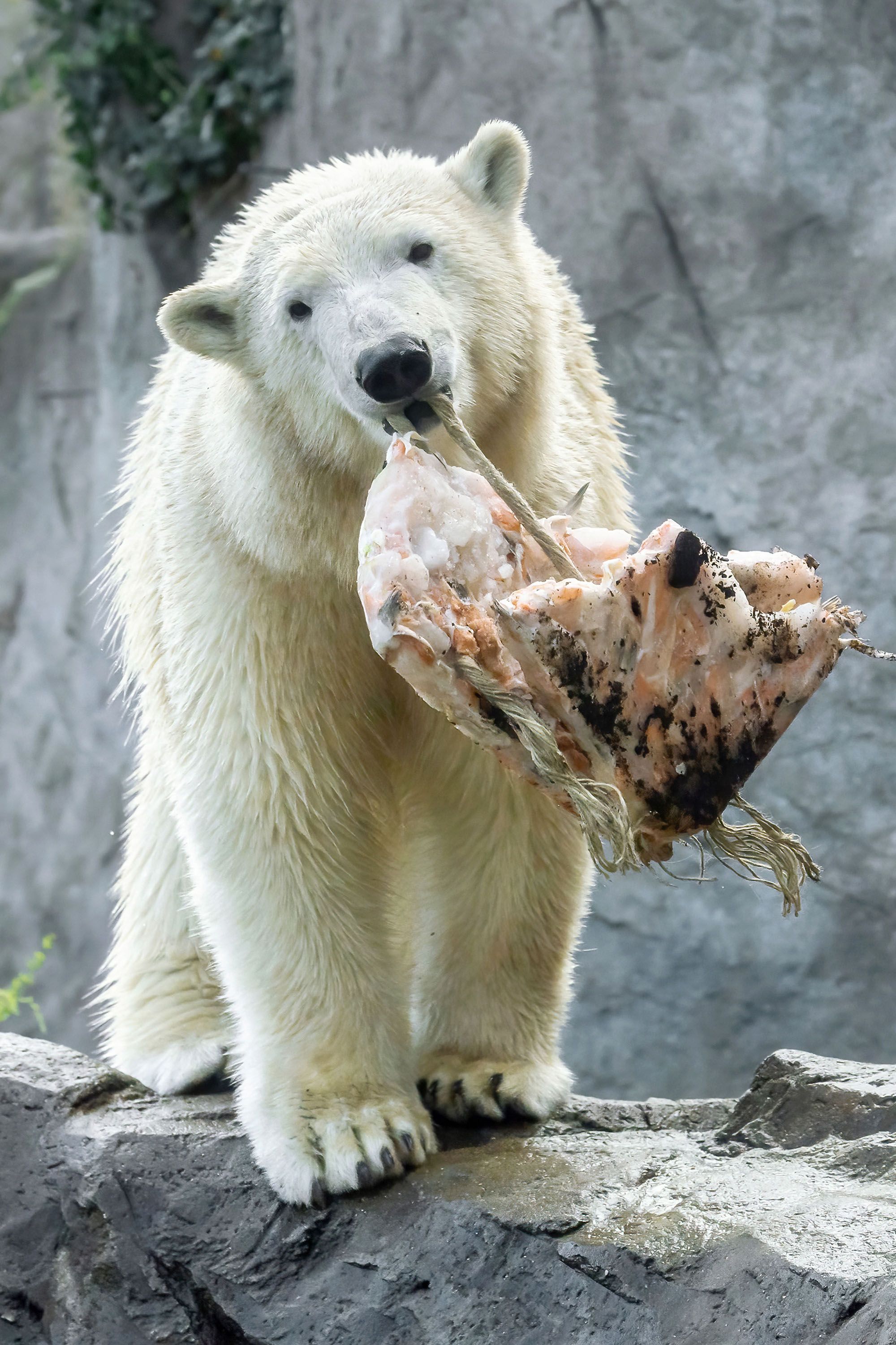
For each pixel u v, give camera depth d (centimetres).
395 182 681
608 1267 538
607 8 1530
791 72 1468
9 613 2211
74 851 2100
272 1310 611
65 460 2189
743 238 1493
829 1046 1457
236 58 1825
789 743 1472
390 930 707
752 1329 492
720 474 1502
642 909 1534
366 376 583
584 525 696
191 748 678
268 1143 638
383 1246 603
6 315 2289
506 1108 692
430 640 531
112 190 1977
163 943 845
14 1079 700
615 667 536
